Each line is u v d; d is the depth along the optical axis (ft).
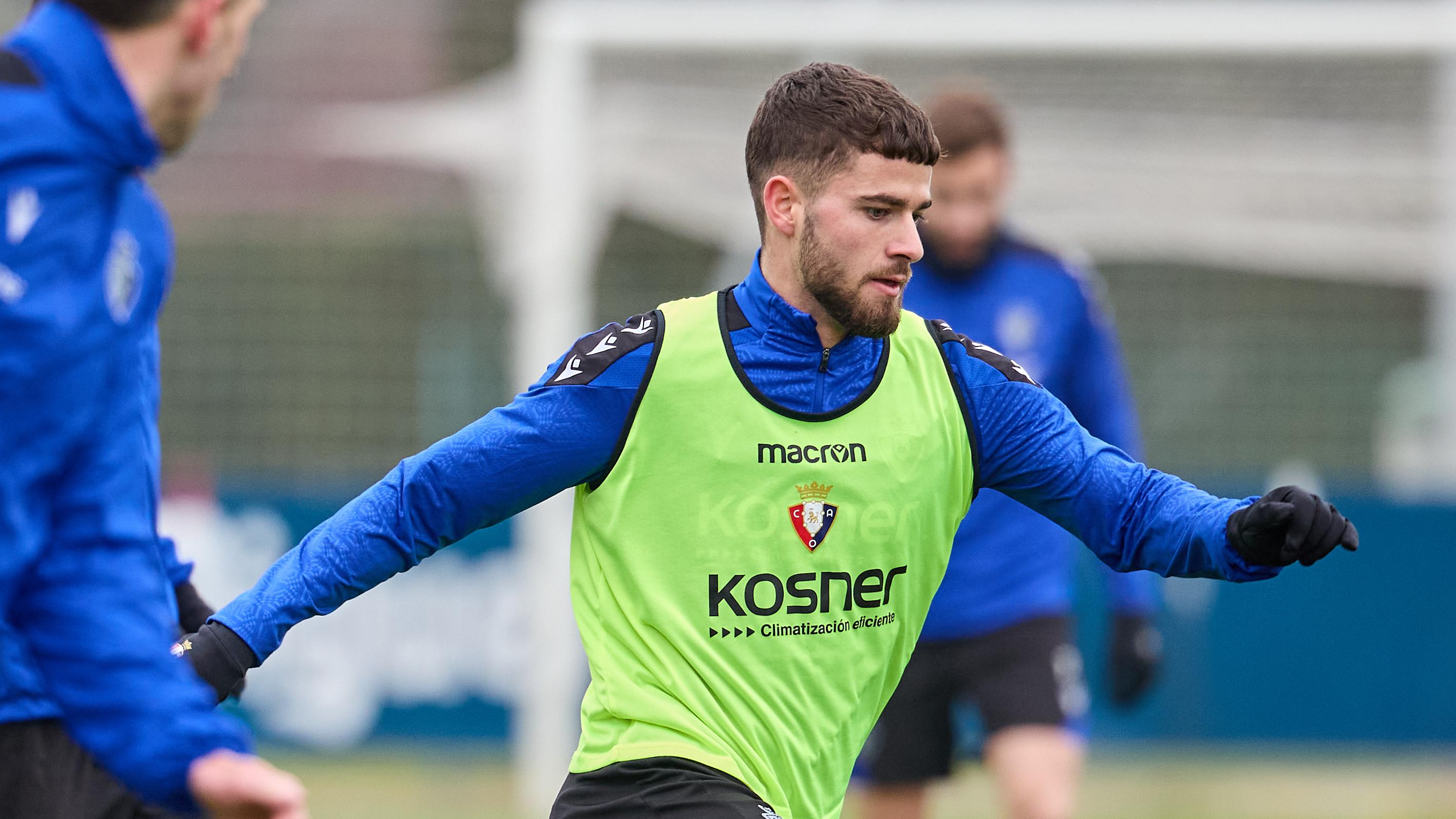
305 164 134.21
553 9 93.35
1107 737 97.91
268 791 22.88
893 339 33.94
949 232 58.08
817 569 32.78
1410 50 90.94
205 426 117.91
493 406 118.83
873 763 59.36
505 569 97.40
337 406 119.34
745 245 106.11
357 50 144.36
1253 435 121.19
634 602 32.65
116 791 28.55
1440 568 98.48
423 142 136.56
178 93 25.20
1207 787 93.66
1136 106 108.37
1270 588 98.48
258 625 30.99
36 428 23.30
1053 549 58.44
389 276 125.49
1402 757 98.27
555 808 34.09
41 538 23.70
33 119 23.40
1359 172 108.78
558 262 92.38
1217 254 116.47
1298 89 107.96
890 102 31.83
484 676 97.25
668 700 32.32
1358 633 98.43
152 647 24.06
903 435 33.30
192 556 97.04
